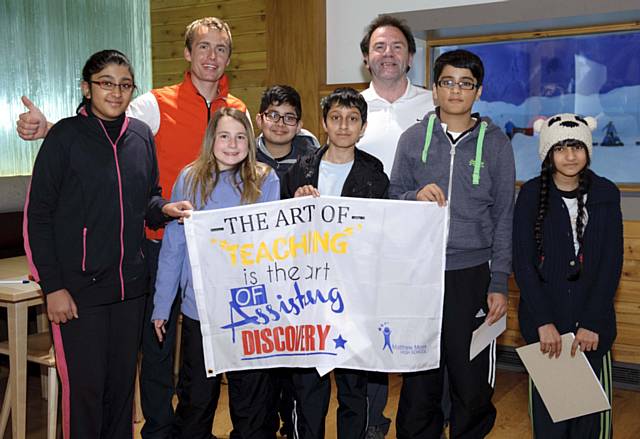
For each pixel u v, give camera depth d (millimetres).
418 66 4328
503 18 3930
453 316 2434
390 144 2908
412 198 2400
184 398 2562
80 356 2418
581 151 2273
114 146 2416
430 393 2500
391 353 2363
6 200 4281
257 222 2352
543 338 2305
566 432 2449
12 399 2826
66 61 5156
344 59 4438
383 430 2992
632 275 3727
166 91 2939
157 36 5000
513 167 2439
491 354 2539
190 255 2348
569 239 2326
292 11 4434
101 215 2387
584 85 4055
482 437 2541
